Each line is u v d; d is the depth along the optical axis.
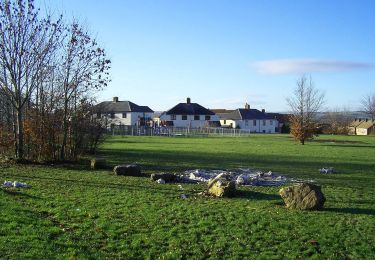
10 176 17.58
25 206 11.77
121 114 102.69
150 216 11.30
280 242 9.52
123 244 9.02
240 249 8.97
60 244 8.79
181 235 9.77
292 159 30.09
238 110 121.75
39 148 23.23
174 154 32.28
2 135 22.73
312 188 12.75
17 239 8.77
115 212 11.62
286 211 12.38
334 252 8.96
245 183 17.55
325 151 38.81
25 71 22.06
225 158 29.78
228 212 12.01
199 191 15.42
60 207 11.91
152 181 17.42
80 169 21.00
